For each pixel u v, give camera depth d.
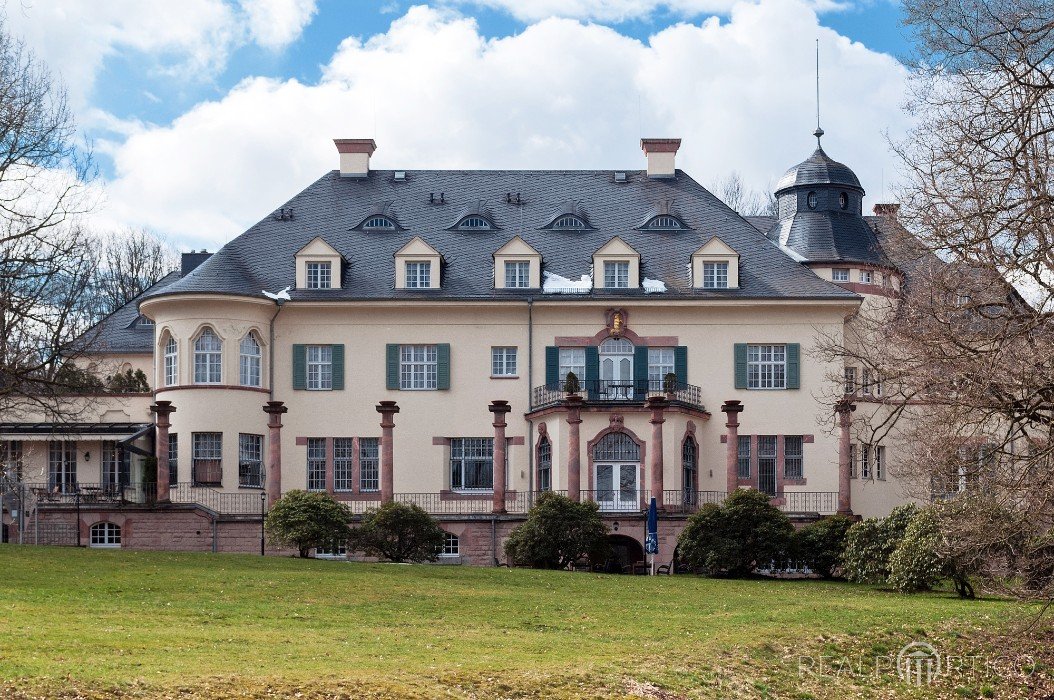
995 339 25.88
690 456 53.78
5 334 38.81
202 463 53.53
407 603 32.72
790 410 54.72
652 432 51.56
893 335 29.47
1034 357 25.67
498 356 55.38
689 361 54.97
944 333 26.94
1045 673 29.16
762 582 43.66
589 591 37.34
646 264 56.34
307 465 54.81
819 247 58.44
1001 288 26.58
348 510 48.00
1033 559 29.19
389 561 47.38
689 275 55.75
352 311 55.31
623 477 52.53
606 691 23.89
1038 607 34.09
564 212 58.09
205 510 51.50
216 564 39.16
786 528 45.81
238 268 55.47
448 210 58.69
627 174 60.28
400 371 55.31
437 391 55.09
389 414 51.56
